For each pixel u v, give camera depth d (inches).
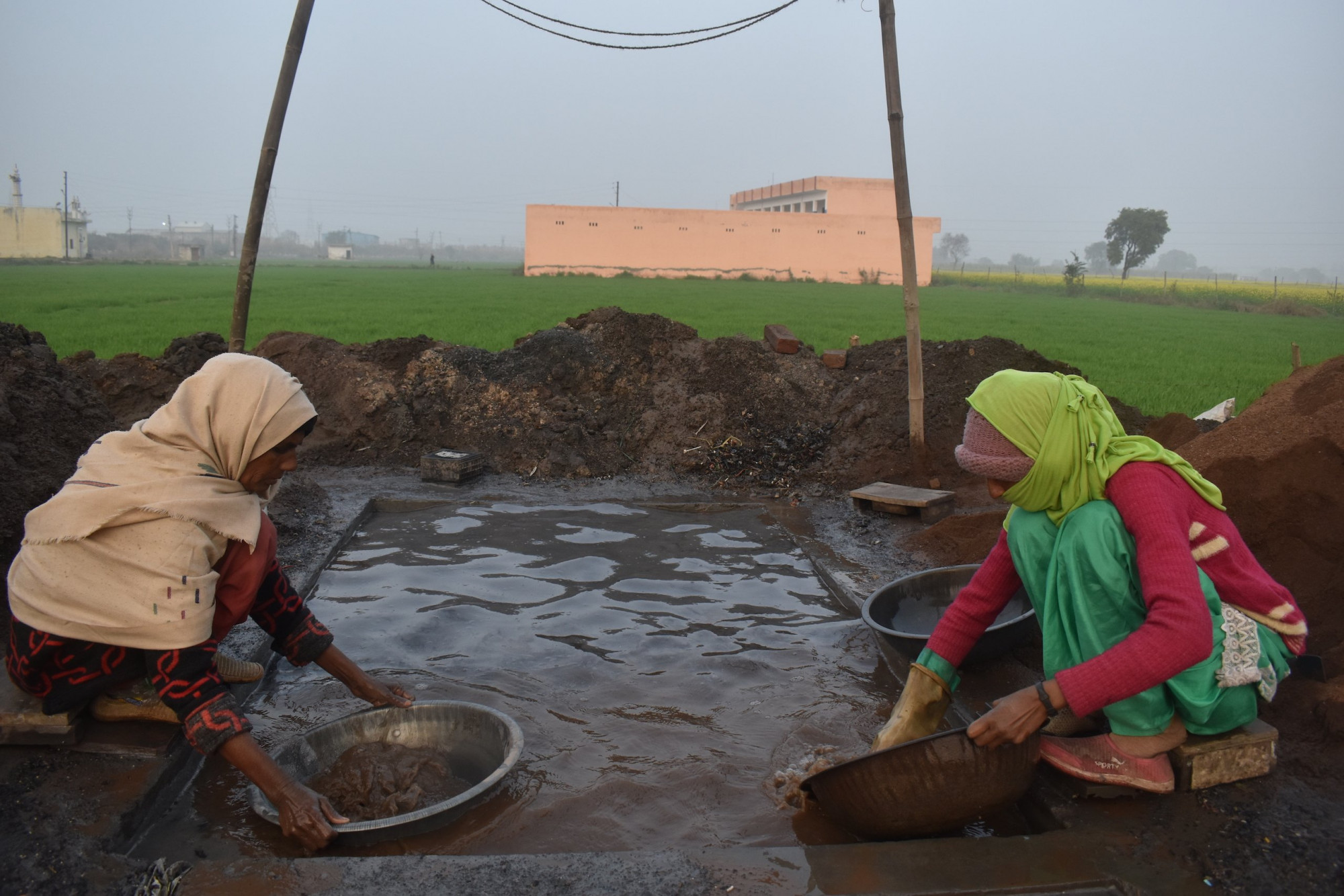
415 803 103.2
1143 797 101.7
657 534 223.9
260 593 113.7
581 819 102.5
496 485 273.3
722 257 2075.5
